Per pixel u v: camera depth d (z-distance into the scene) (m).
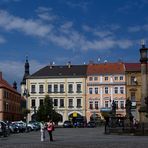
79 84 124.31
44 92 126.00
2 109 110.00
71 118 123.69
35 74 128.00
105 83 122.31
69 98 124.44
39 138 43.97
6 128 49.53
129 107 61.22
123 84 121.12
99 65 126.56
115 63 126.25
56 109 124.50
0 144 32.16
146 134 43.50
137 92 120.00
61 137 45.12
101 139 38.03
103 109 118.50
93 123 103.62
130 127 49.06
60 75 125.62
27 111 104.38
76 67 129.25
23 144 32.06
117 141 33.69
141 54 49.41
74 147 27.69
